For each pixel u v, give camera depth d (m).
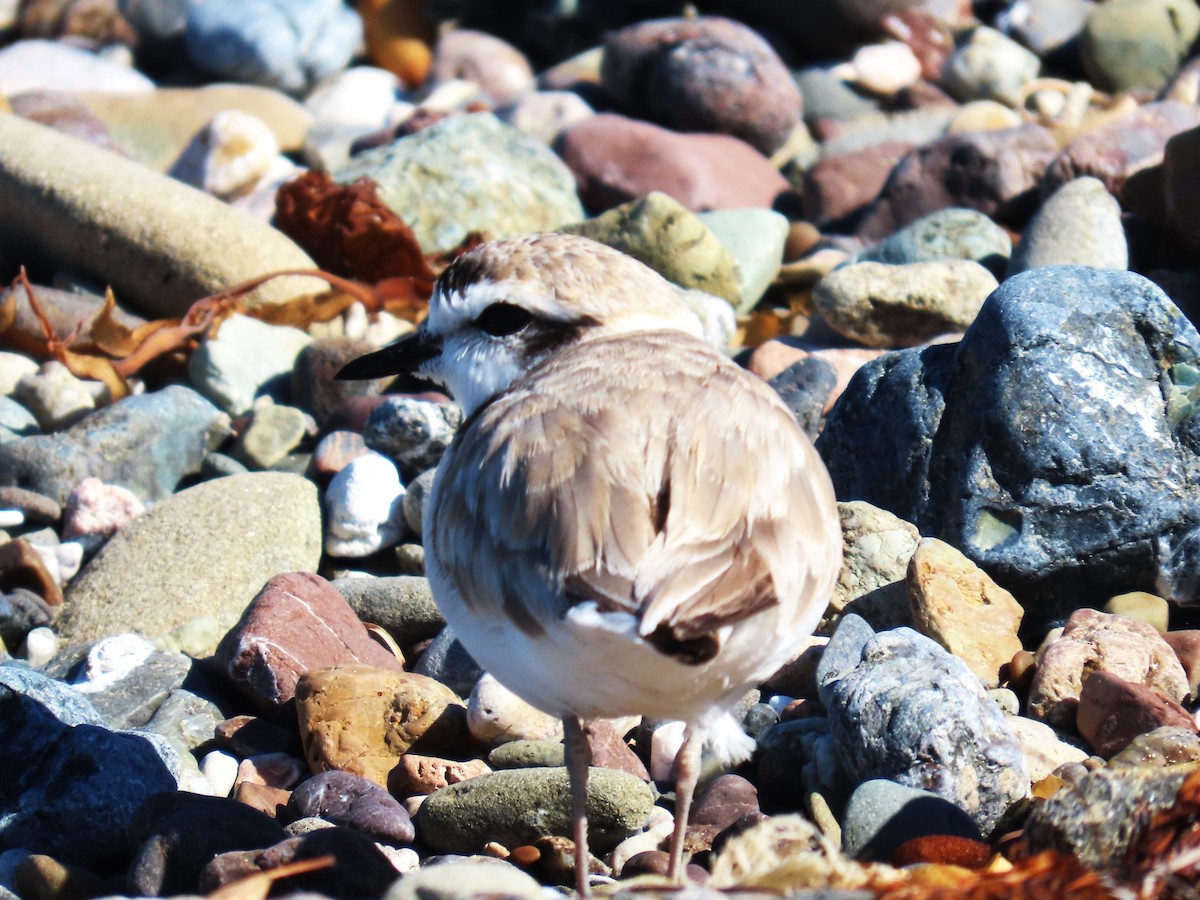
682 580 6.59
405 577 11.04
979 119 19.03
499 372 8.82
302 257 15.57
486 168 17.12
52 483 12.36
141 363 14.25
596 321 8.61
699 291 14.85
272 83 21.41
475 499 7.41
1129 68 20.34
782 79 19.58
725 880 7.06
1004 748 8.23
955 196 16.98
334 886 7.24
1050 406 10.42
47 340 14.02
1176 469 10.34
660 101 19.67
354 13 22.22
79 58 20.94
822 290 14.05
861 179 17.91
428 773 9.05
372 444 12.62
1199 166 14.05
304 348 14.09
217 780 9.25
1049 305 10.65
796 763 9.02
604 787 8.46
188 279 15.25
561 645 6.93
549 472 7.11
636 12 22.98
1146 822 7.05
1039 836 7.36
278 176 17.95
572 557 6.80
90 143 16.78
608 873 8.39
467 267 8.88
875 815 7.82
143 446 12.80
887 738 8.28
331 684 9.44
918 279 13.88
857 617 9.91
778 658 7.59
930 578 9.95
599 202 17.97
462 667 10.12
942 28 21.55
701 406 7.40
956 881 6.88
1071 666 9.31
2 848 8.41
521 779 8.55
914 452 10.93
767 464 7.30
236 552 11.41
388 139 19.05
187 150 17.98
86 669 10.20
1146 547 10.30
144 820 7.98
